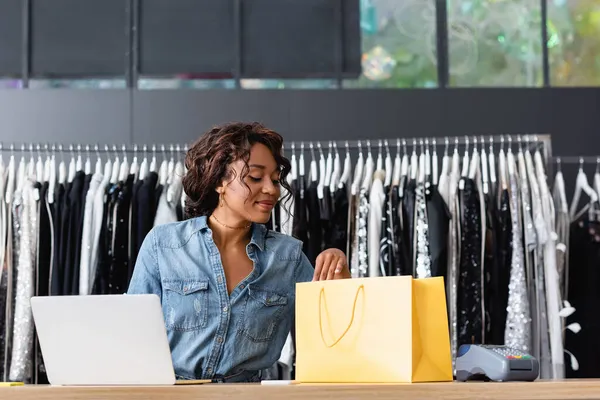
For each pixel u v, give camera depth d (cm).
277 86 494
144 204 413
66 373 197
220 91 489
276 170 241
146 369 192
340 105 491
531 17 503
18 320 408
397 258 415
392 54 499
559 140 494
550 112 495
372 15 500
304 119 490
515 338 411
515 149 491
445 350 191
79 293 411
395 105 493
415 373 186
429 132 491
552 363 414
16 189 436
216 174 236
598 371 442
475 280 413
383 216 422
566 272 443
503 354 187
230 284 239
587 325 444
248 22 497
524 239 425
